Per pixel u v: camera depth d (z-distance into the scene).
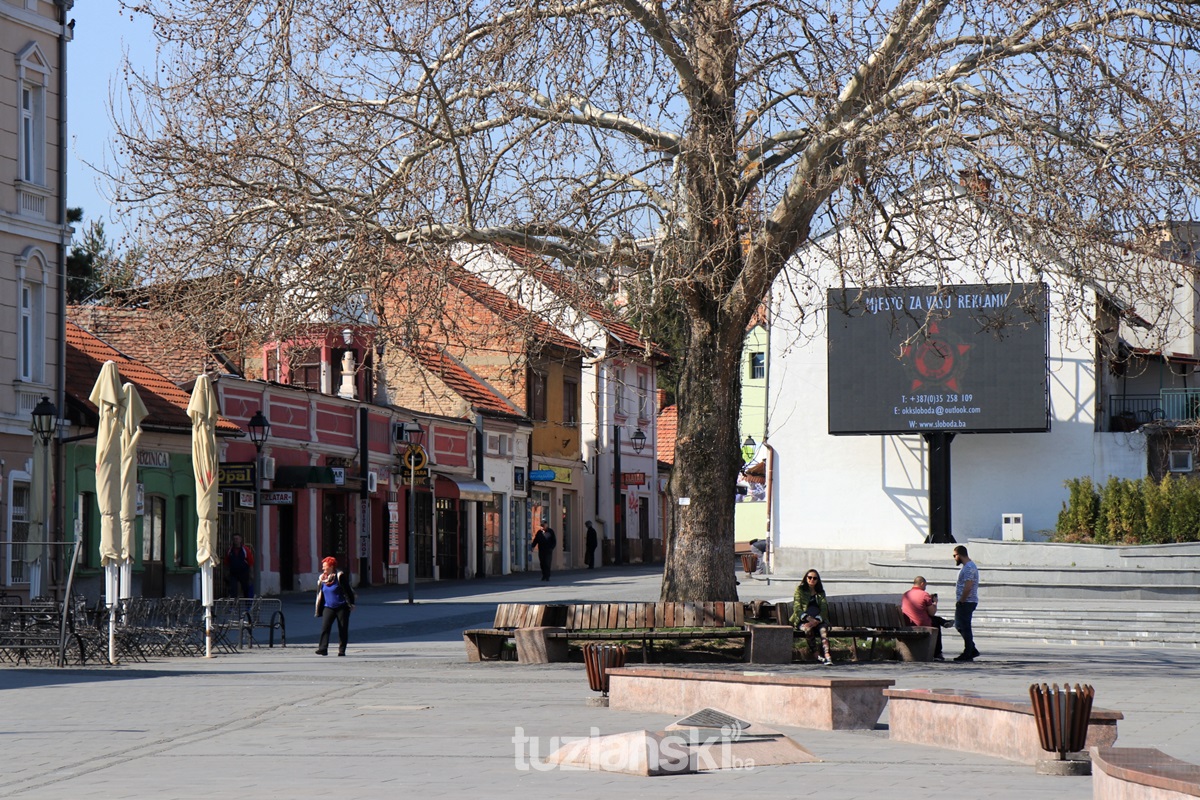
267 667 27.78
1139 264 23.00
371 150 24.58
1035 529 56.50
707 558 28.05
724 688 19.02
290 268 24.81
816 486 58.19
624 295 25.62
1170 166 21.78
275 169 24.61
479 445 70.06
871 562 52.06
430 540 65.81
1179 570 45.94
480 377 75.38
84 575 43.25
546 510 78.00
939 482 54.88
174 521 48.38
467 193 24.19
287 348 27.05
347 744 16.19
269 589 53.22
